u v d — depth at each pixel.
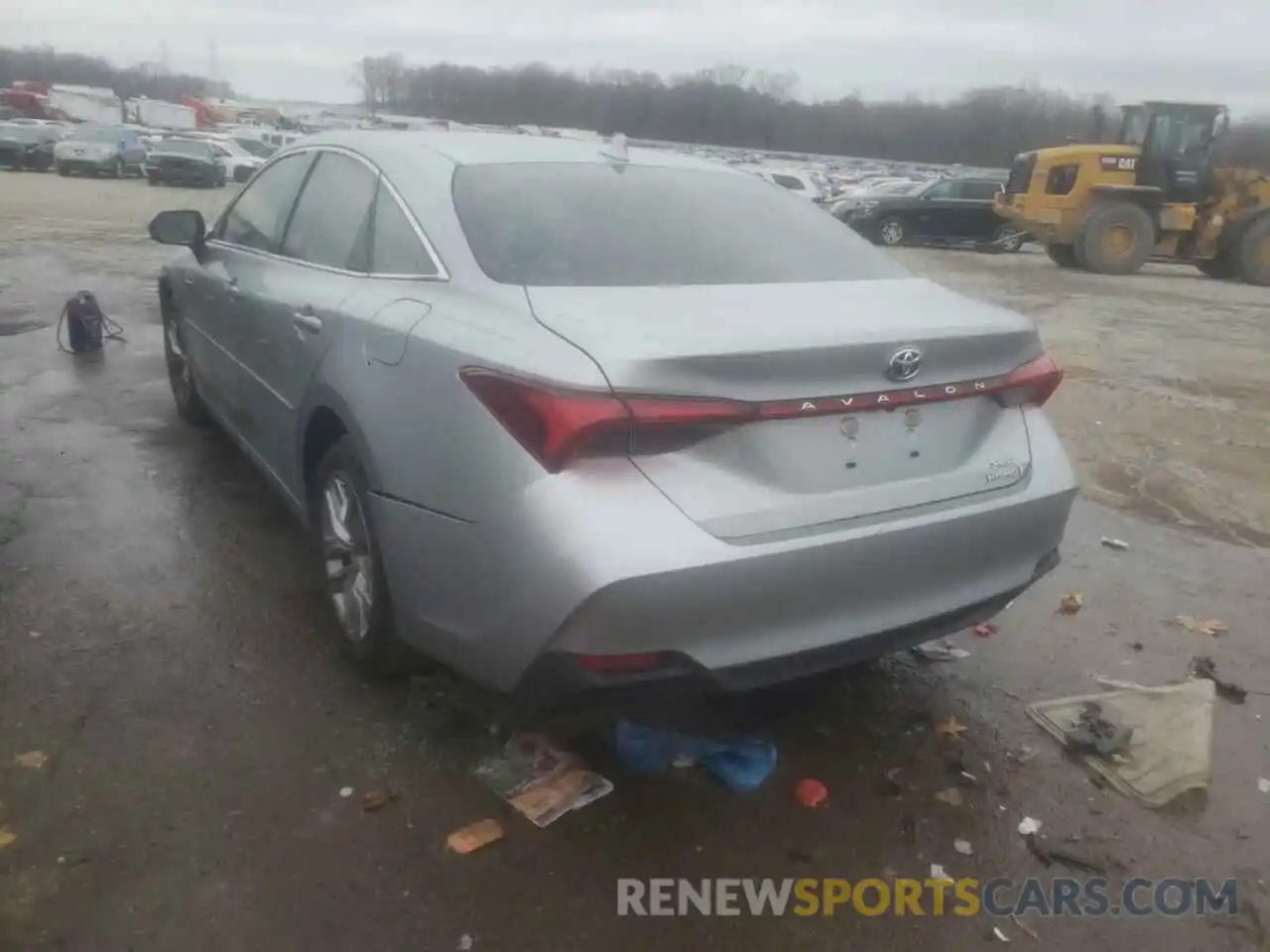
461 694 3.38
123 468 5.20
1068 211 20.83
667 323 2.69
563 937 2.49
